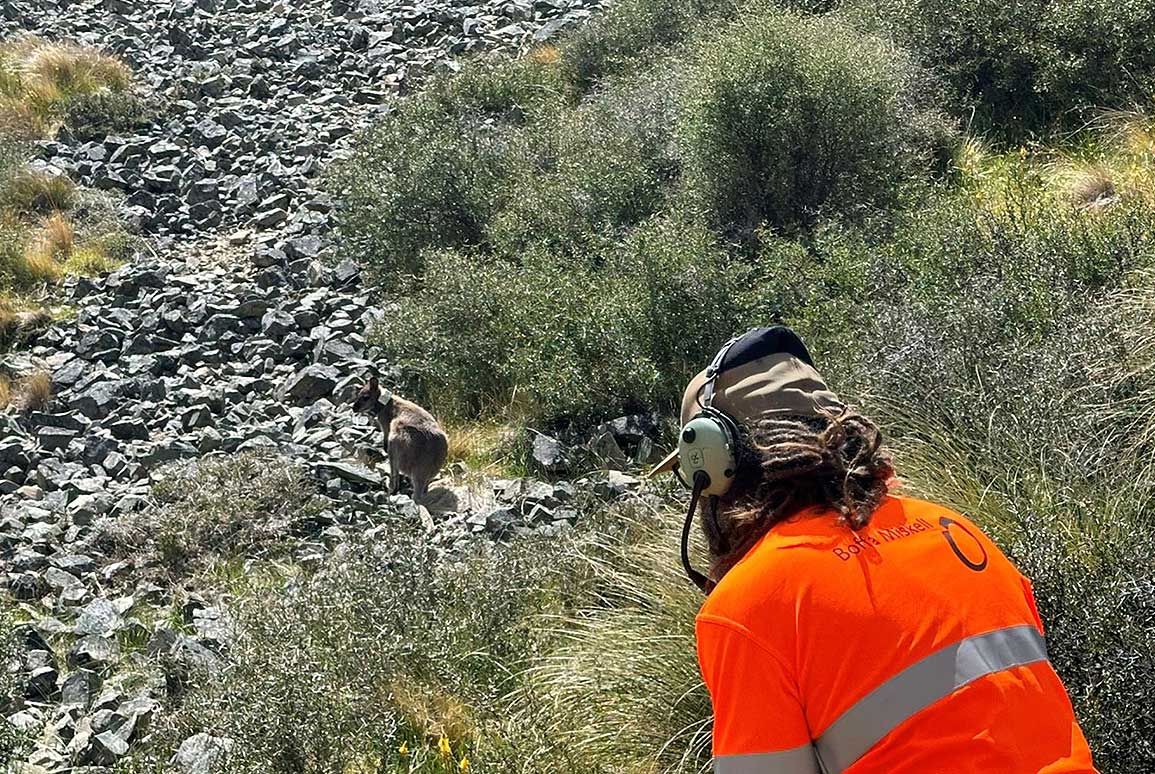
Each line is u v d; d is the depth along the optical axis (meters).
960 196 9.28
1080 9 10.96
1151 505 4.96
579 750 4.59
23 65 15.70
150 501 7.67
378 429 8.48
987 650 2.13
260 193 13.02
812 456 2.30
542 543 6.27
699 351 8.09
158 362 9.70
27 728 5.50
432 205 11.37
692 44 13.24
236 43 17.45
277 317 10.27
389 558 6.06
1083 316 6.30
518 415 8.43
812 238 9.32
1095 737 3.74
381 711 4.93
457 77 14.69
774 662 2.14
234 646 5.59
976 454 5.46
